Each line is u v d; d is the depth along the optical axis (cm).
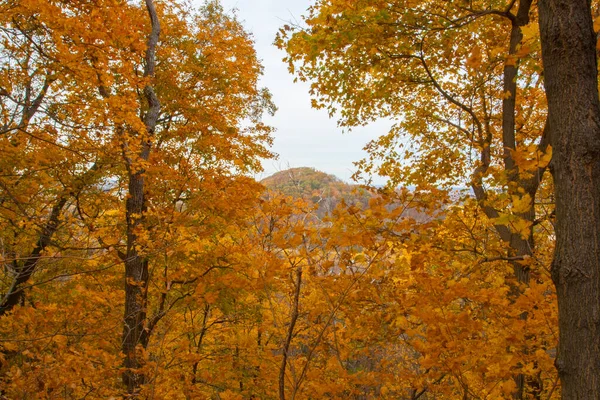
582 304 187
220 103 825
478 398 276
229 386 641
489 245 429
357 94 538
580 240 189
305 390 304
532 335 292
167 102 787
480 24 523
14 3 376
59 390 315
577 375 185
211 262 608
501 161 654
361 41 425
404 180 514
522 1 425
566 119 198
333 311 281
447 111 685
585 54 199
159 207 571
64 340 346
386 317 313
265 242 299
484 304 277
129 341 539
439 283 273
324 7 388
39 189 520
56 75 414
